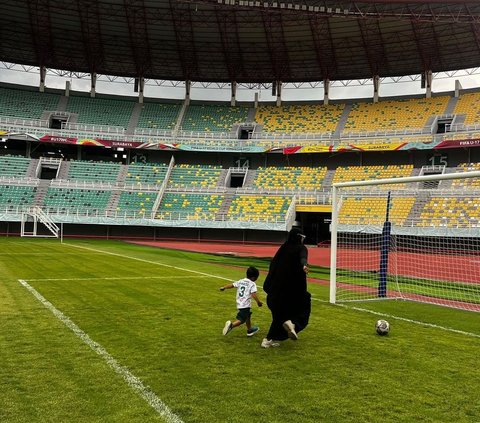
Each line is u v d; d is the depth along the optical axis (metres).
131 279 14.74
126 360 6.20
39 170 47.97
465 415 4.71
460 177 11.24
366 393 5.27
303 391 5.25
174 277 15.73
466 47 46.19
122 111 55.50
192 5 44.75
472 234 34.28
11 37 49.56
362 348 7.27
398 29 45.22
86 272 16.20
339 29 46.16
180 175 50.19
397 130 47.88
